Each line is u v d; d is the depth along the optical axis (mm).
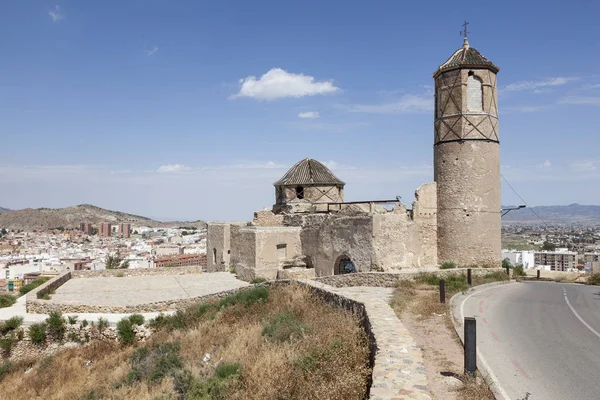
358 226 29047
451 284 23734
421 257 30969
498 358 11289
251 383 10945
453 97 31125
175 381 13508
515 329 14453
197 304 24438
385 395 7129
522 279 32844
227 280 34938
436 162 32406
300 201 38469
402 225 29656
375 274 23969
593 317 16797
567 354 11688
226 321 19156
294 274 31250
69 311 24047
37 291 26750
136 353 18453
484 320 15727
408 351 9227
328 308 16359
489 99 31156
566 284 30531
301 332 13664
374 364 8680
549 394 8977
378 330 10797
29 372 20047
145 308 24688
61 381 17938
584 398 8789
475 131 30734
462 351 11867
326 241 32281
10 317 22969
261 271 33344
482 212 30641
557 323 15492
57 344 21984
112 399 13688
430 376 10016
